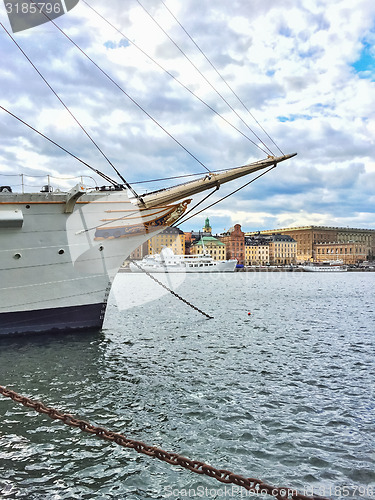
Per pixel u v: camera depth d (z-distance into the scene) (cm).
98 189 1627
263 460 684
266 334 1933
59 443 724
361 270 18425
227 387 1073
